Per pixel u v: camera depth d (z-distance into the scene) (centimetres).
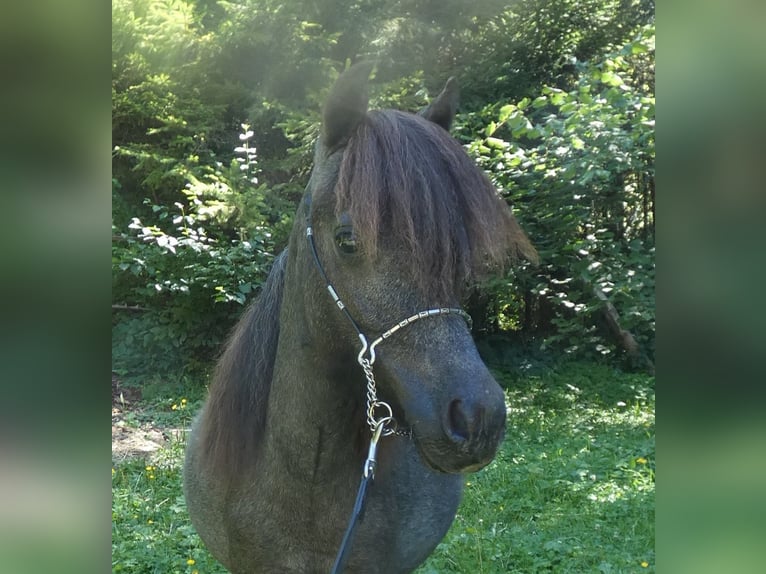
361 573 212
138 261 787
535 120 937
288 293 206
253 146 1035
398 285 165
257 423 218
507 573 392
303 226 197
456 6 1024
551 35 1063
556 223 760
